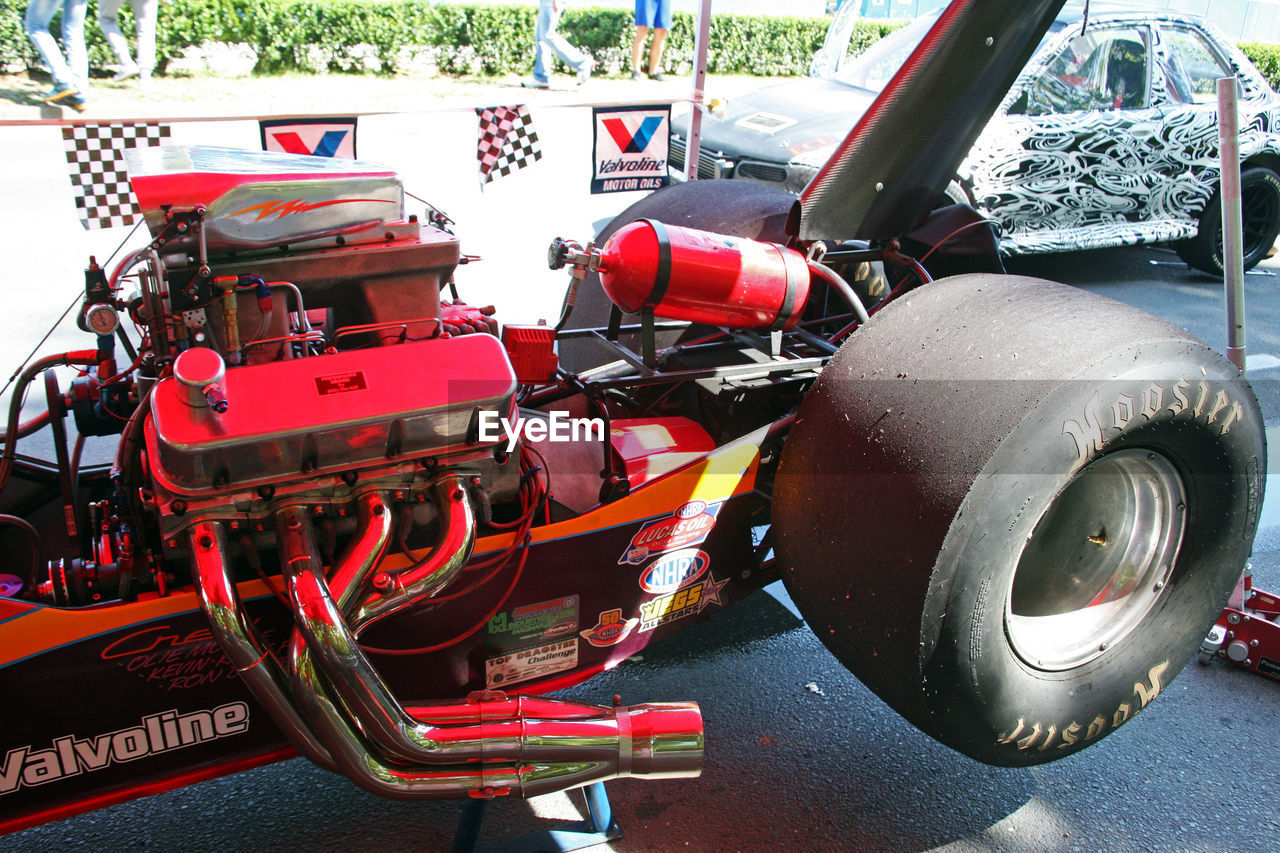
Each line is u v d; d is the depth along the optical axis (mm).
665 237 2232
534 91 12102
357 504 1777
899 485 1952
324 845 2154
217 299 1873
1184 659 2408
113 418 2176
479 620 2016
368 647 1896
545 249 5887
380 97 11086
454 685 2062
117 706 1761
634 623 2256
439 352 1870
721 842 2186
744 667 2770
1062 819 2293
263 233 1909
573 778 1812
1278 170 6977
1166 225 6434
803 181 5680
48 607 1661
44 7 8344
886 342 2139
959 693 2010
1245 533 2363
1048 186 5879
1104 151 5965
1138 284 6617
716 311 2336
